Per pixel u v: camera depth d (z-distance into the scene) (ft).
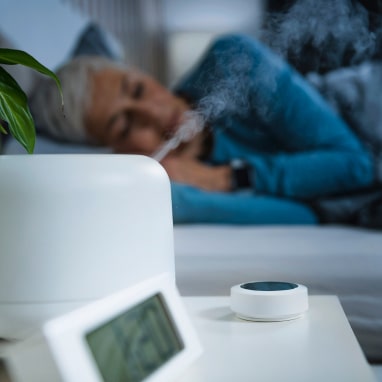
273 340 1.95
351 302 4.49
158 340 1.57
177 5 6.86
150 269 1.88
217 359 1.76
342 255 4.81
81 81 6.89
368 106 6.57
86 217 1.75
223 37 6.78
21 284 1.74
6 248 1.74
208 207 6.68
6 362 1.45
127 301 1.52
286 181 6.70
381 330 4.42
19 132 1.98
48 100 6.89
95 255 1.76
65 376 1.22
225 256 4.85
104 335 1.39
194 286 4.64
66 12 6.90
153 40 6.92
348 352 1.80
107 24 6.94
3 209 1.73
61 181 1.74
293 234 5.94
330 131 6.63
